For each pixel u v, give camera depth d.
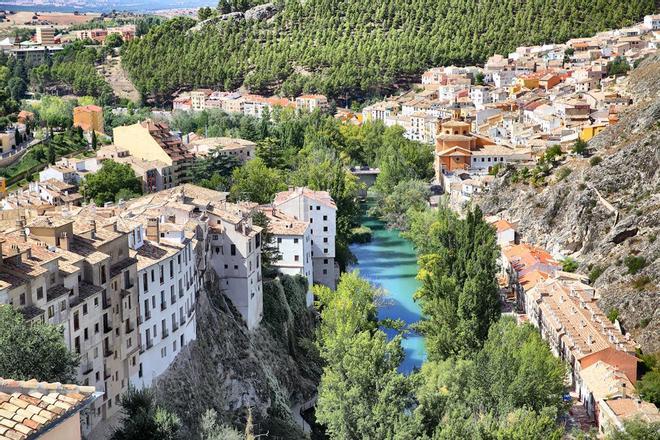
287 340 180.38
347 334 148.75
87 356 114.56
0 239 110.25
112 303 121.69
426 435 115.25
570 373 167.25
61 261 113.69
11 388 51.12
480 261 186.50
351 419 121.69
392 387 121.62
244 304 168.38
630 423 130.00
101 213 164.50
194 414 138.88
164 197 189.38
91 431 114.62
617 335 170.62
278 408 157.75
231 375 154.38
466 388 135.25
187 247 147.38
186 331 145.88
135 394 110.44
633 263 199.50
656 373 156.25
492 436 115.06
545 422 119.75
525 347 141.12
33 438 48.06
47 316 105.69
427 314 182.38
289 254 199.75
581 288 198.12
